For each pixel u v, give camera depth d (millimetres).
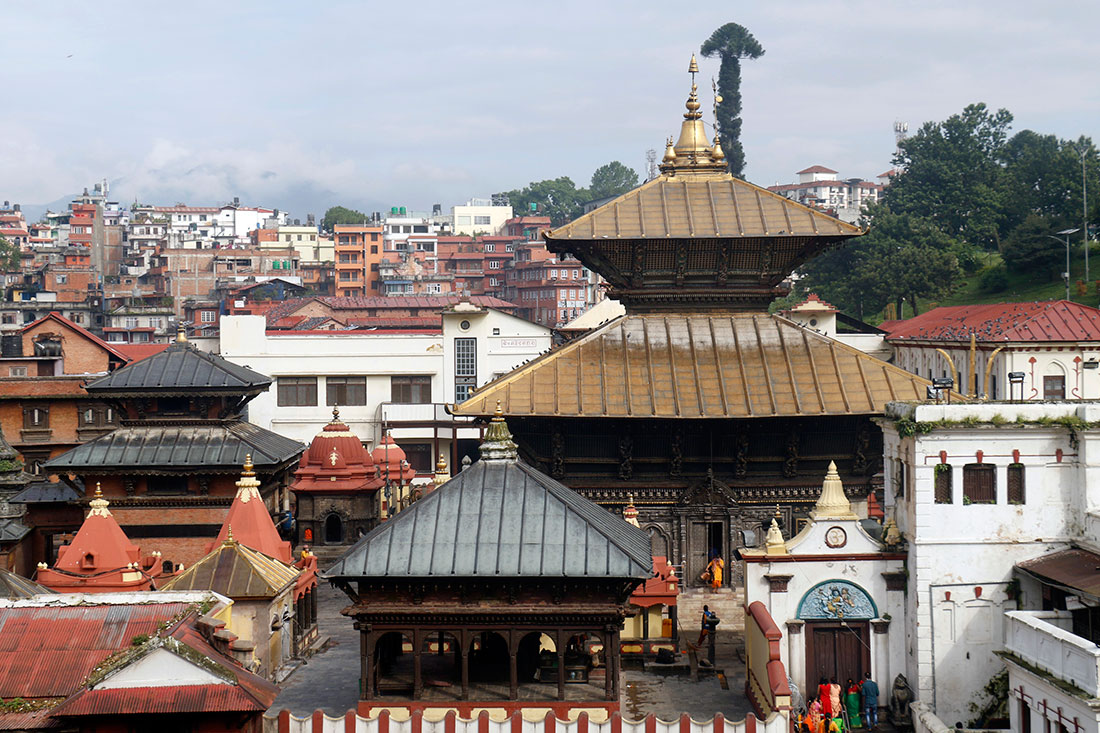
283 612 50594
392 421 113750
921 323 128625
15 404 100938
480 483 41750
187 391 70500
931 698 47812
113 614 37562
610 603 39594
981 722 47781
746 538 54625
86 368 127000
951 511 48094
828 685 46375
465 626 39906
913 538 48281
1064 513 48281
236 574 48500
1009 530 48125
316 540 78312
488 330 118250
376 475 80688
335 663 51219
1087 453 47469
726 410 58469
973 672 47812
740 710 45312
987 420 47812
